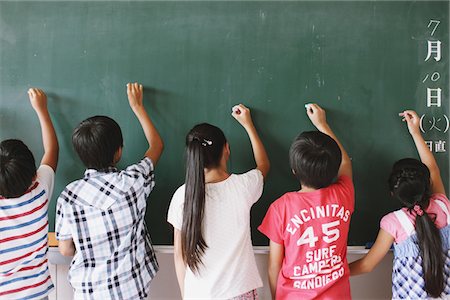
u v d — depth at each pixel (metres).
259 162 1.51
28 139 1.59
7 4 1.55
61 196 1.35
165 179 1.58
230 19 1.52
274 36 1.52
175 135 1.56
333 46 1.52
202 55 1.53
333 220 1.30
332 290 1.33
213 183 1.33
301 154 1.29
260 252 1.57
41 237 1.40
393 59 1.53
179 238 1.38
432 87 1.54
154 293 1.61
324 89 1.53
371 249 1.44
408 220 1.36
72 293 1.62
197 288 1.32
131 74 1.55
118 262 1.35
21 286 1.36
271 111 1.54
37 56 1.56
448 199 1.55
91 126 1.35
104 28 1.54
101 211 1.33
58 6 1.54
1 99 1.57
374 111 1.54
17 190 1.32
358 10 1.52
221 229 1.32
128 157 1.58
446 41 1.52
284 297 1.35
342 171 1.51
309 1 1.51
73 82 1.56
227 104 1.54
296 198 1.32
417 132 1.52
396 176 1.38
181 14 1.53
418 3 1.52
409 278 1.36
